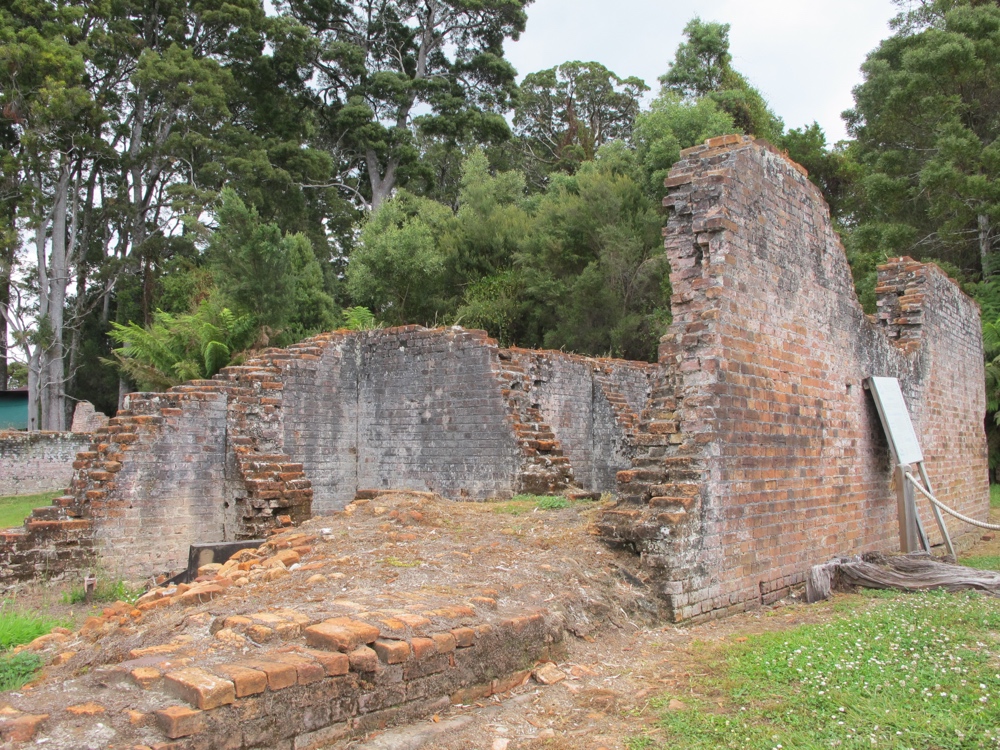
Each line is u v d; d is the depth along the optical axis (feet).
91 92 118.01
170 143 117.19
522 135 167.12
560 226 100.73
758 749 15.74
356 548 28.55
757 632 25.76
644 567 27.02
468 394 50.83
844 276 39.50
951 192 88.79
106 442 41.27
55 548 37.52
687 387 29.01
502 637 19.72
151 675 14.94
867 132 118.73
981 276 99.71
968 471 57.82
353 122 140.77
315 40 139.54
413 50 161.48
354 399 55.67
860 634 24.03
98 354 130.00
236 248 75.97
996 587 31.19
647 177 101.55
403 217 115.24
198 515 43.16
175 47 118.11
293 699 14.98
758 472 30.73
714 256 29.43
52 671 18.75
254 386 47.88
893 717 17.01
